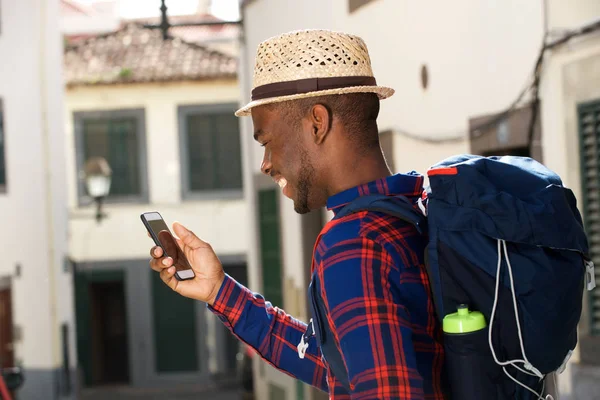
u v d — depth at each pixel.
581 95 5.00
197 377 21.53
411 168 7.06
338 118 1.81
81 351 21.72
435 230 1.71
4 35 14.60
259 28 11.23
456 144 6.32
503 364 1.67
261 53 1.85
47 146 14.55
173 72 21.27
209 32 23.92
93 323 21.80
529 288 1.68
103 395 20.66
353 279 1.63
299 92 1.79
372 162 1.83
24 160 14.60
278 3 10.38
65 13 24.86
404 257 1.68
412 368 1.58
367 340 1.58
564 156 5.20
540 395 1.77
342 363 1.71
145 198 21.62
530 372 1.72
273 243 10.95
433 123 6.66
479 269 1.68
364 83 1.82
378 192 1.79
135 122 21.58
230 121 21.56
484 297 1.68
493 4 5.79
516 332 1.68
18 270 14.60
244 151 12.49
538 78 5.36
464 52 6.18
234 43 22.48
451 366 1.66
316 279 1.72
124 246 21.62
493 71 5.84
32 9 14.55
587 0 4.87
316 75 1.79
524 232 1.70
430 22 6.62
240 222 21.61
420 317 1.67
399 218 1.74
